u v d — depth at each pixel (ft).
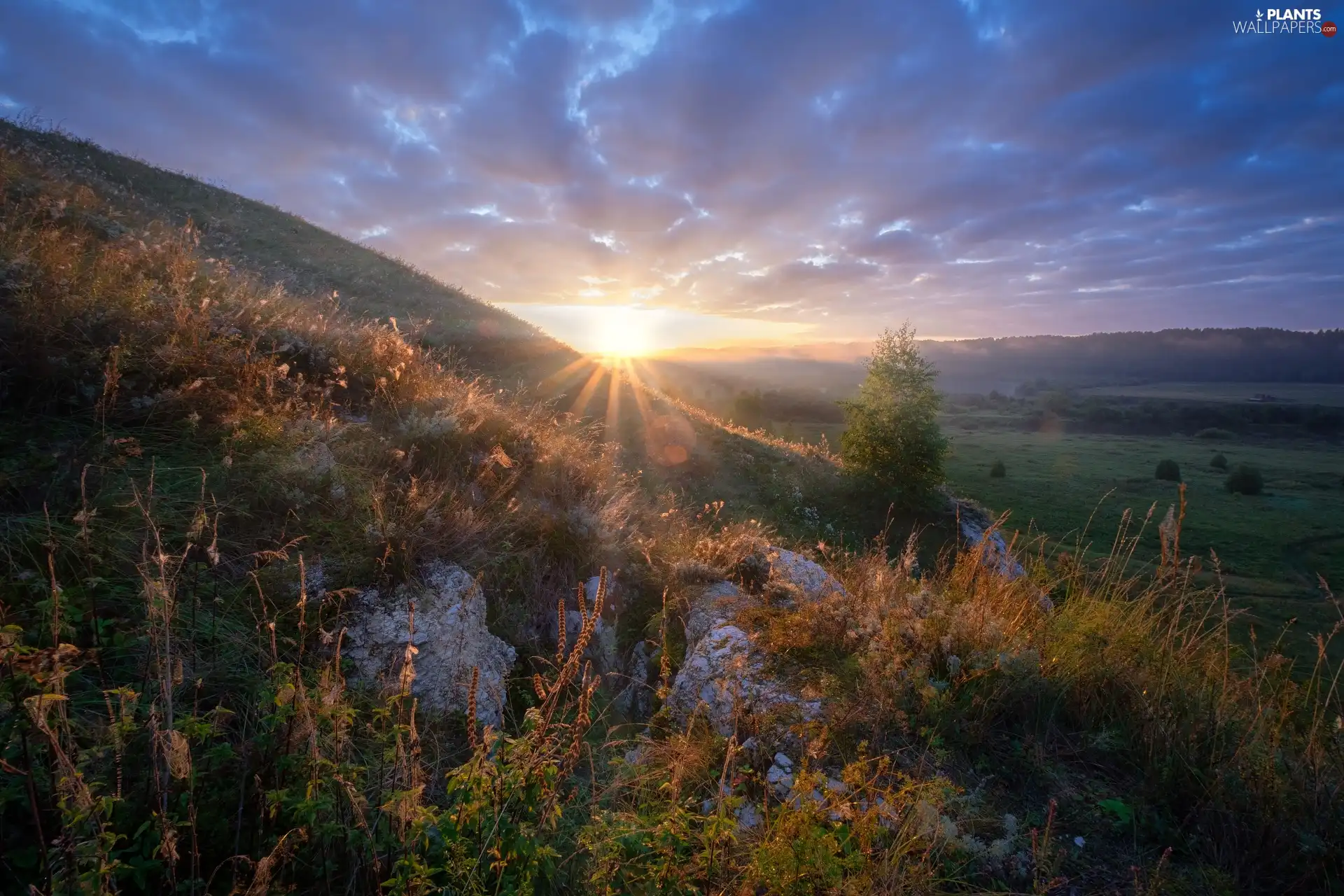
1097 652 12.55
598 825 7.62
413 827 6.52
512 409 25.35
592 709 12.78
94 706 7.94
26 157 39.55
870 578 16.24
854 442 52.24
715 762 10.97
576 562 17.49
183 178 73.15
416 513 14.06
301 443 14.66
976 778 9.94
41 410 13.04
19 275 15.37
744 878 7.61
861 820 7.80
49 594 9.06
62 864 5.30
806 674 12.27
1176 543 14.40
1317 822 9.04
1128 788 10.07
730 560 19.90
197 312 18.51
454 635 11.99
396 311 55.01
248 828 7.17
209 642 9.53
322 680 7.73
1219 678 12.16
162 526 10.96
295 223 77.56
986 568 15.74
